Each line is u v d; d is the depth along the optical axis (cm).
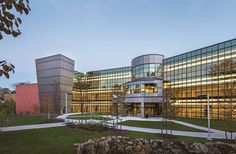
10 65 293
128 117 4600
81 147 1080
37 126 2706
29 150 1252
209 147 948
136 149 962
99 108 7925
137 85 5041
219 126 2888
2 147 1354
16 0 284
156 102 4772
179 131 2369
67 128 2470
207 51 4597
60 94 6119
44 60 6450
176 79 5359
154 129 2498
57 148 1296
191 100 4878
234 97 2012
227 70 2794
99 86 8150
